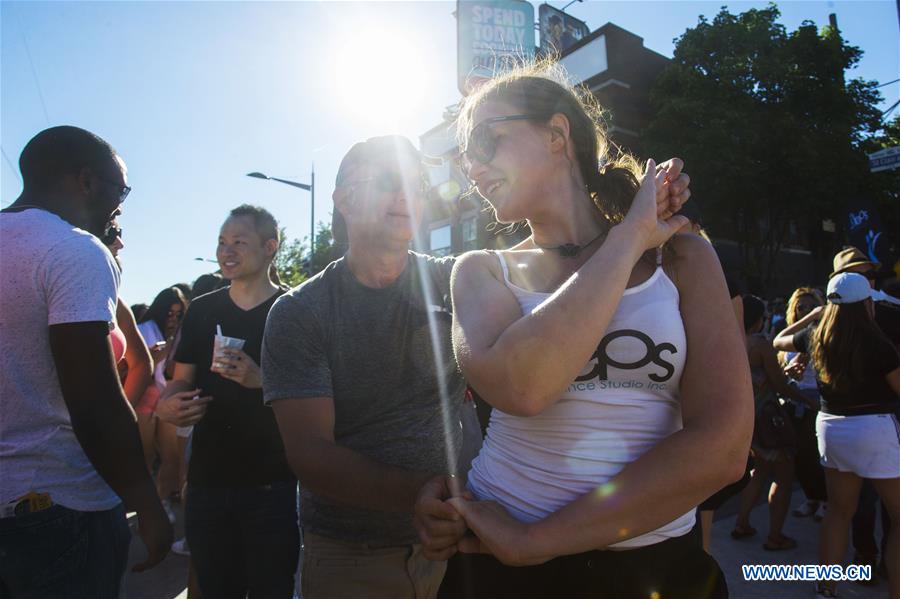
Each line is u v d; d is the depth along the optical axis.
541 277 1.20
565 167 1.25
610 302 0.98
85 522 1.71
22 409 1.62
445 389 1.87
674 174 1.17
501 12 10.88
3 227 1.66
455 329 1.16
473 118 1.28
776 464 4.03
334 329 1.77
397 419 1.82
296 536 2.55
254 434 2.51
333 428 1.73
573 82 1.46
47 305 1.63
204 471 2.55
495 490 1.20
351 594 1.86
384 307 1.81
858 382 3.09
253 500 2.49
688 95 15.95
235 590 2.58
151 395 4.80
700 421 1.01
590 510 1.00
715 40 16.47
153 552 1.73
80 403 1.60
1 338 1.59
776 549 4.05
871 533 3.62
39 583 1.63
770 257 17.75
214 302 2.89
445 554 1.19
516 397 0.98
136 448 1.69
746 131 15.27
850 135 16.53
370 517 1.84
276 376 1.71
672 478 0.97
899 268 10.18
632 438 1.07
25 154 1.85
